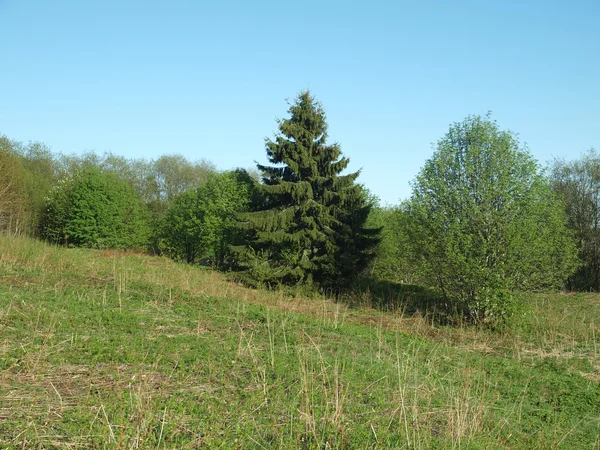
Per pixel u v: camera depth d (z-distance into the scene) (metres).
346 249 22.50
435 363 9.95
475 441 5.71
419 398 6.91
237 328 10.34
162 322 9.89
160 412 5.34
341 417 5.52
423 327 14.68
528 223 14.92
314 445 4.89
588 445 6.59
